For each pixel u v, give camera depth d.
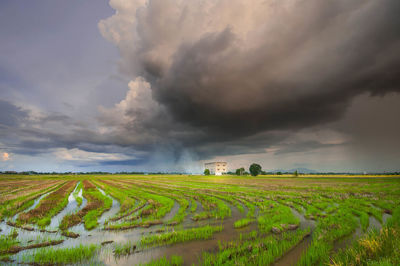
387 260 6.62
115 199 28.70
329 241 10.28
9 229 13.88
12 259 9.00
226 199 27.14
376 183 54.59
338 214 16.23
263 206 21.25
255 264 8.14
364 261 7.05
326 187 43.16
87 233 12.99
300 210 18.83
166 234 12.05
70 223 15.21
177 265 8.28
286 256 8.94
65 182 68.75
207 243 10.94
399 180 69.19
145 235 12.46
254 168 131.62
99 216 17.84
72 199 28.91
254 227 13.92
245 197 28.08
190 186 49.19
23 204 23.22
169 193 34.16
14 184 56.72
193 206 21.95
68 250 9.68
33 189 41.28
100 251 9.94
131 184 57.59
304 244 10.41
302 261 8.09
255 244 10.17
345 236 11.27
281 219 15.48
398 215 14.38
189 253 9.62
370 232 11.09
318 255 8.47
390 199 23.97
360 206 19.58
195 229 13.16
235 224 14.09
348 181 66.88
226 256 8.83
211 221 15.75
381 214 16.03
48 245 10.87
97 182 68.31
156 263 8.23
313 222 14.82
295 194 30.78
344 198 25.66
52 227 14.42
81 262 8.72
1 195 30.45
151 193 34.53
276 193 32.62
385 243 8.40
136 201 26.38
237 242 10.94
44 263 8.59
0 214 17.36
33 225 14.91
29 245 10.66
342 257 7.91
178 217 16.72
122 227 14.05
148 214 18.19
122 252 9.76
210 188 43.09
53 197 29.05
